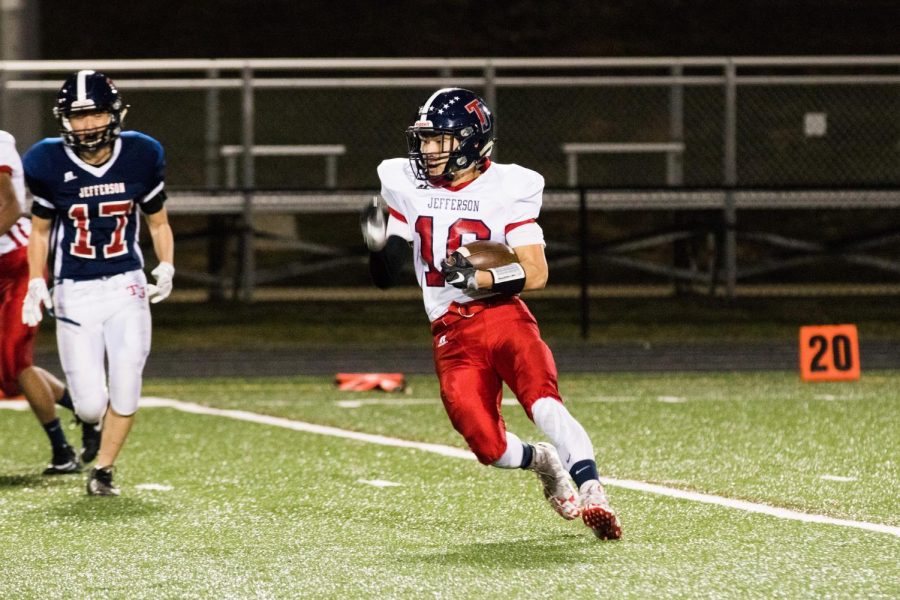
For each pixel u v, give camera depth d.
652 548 14.74
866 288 46.78
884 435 22.52
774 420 24.23
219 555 14.60
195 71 61.44
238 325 40.28
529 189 15.09
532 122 48.09
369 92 47.97
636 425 23.81
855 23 63.53
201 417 25.38
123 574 13.82
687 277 43.06
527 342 14.85
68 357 18.16
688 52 63.16
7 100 38.91
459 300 15.04
